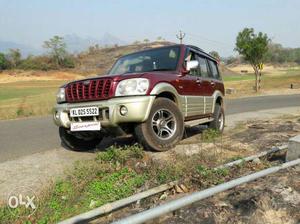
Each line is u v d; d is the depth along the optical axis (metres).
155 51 6.88
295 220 3.17
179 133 5.80
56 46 122.06
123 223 2.57
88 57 139.50
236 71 137.25
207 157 5.07
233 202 3.46
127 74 5.44
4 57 115.69
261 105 17.39
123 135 5.46
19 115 15.82
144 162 4.77
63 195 3.80
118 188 3.99
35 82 88.56
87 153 6.21
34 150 6.79
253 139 6.84
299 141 4.71
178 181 3.96
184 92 6.23
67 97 5.69
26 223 3.17
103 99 5.24
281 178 4.06
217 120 7.83
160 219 3.15
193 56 7.12
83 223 3.11
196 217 3.17
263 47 30.23
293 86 37.59
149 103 5.21
